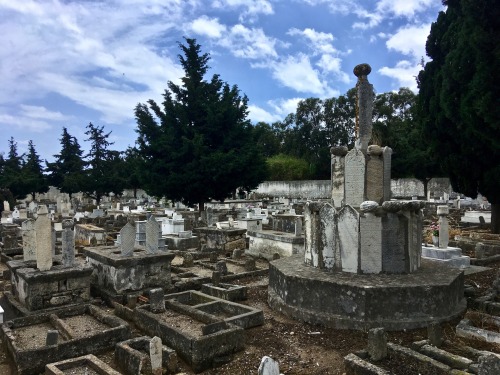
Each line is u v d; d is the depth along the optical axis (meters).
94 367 5.61
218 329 6.63
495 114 14.96
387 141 43.34
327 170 57.75
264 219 24.86
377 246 7.94
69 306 8.56
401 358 5.67
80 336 6.65
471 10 15.55
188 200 27.41
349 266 8.11
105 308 9.09
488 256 14.34
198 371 5.82
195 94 27.42
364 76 9.09
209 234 17.69
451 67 17.42
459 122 17.84
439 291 7.18
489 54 15.02
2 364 6.27
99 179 51.72
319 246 8.54
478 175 19.03
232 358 6.16
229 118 27.39
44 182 55.97
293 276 7.96
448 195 40.53
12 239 15.88
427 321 7.00
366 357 5.75
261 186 59.47
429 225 22.88
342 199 9.05
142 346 6.29
